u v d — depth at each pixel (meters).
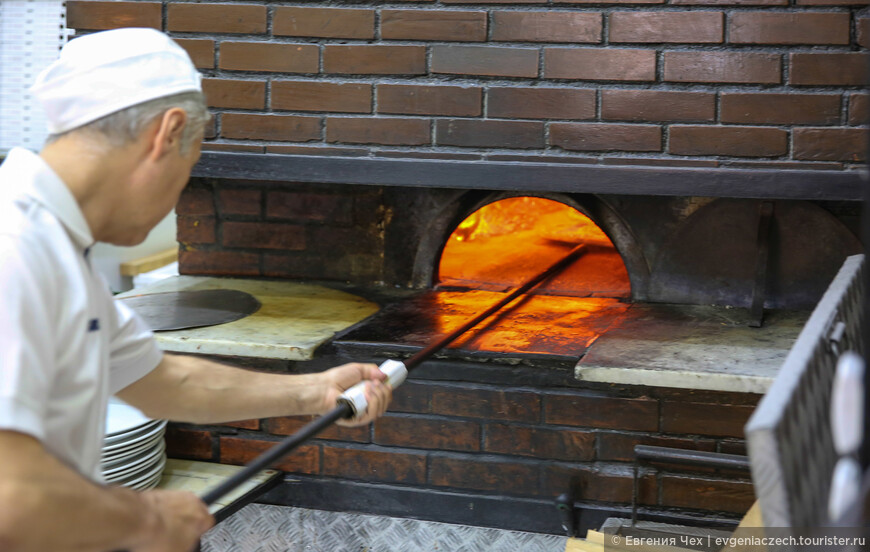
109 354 1.57
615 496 2.71
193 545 1.34
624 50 2.58
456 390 2.77
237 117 2.83
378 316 2.89
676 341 2.55
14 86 4.21
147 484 2.70
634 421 2.66
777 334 2.60
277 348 2.57
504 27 2.63
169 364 1.78
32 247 1.26
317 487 2.95
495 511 2.82
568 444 2.72
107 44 1.38
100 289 1.50
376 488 2.90
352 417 1.87
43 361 1.23
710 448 2.62
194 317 2.82
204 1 2.79
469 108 2.69
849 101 2.47
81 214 1.35
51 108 1.37
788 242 2.84
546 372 2.69
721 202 2.87
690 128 2.57
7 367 1.17
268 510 2.97
